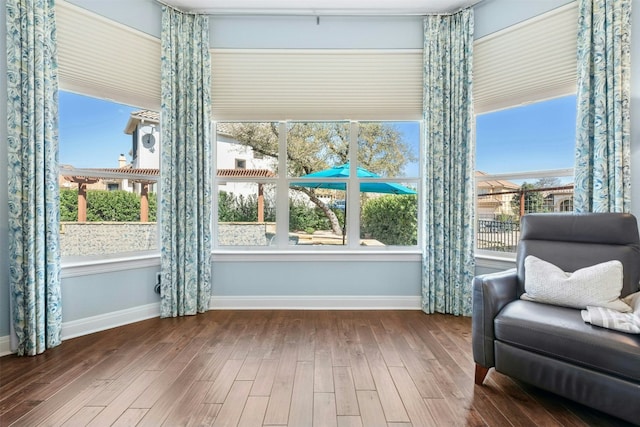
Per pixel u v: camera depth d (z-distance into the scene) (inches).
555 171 106.6
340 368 79.2
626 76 87.0
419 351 89.0
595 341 56.5
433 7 116.1
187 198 117.4
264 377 74.9
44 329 88.4
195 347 91.2
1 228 85.2
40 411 62.1
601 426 58.7
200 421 59.4
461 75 116.6
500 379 74.8
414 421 59.7
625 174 87.6
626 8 86.7
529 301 75.5
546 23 102.7
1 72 83.8
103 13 102.3
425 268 121.3
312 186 130.3
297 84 123.5
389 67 123.1
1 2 83.1
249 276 125.6
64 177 101.7
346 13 119.5
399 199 130.1
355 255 125.2
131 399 66.1
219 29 121.1
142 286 114.3
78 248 104.3
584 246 78.4
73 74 97.4
